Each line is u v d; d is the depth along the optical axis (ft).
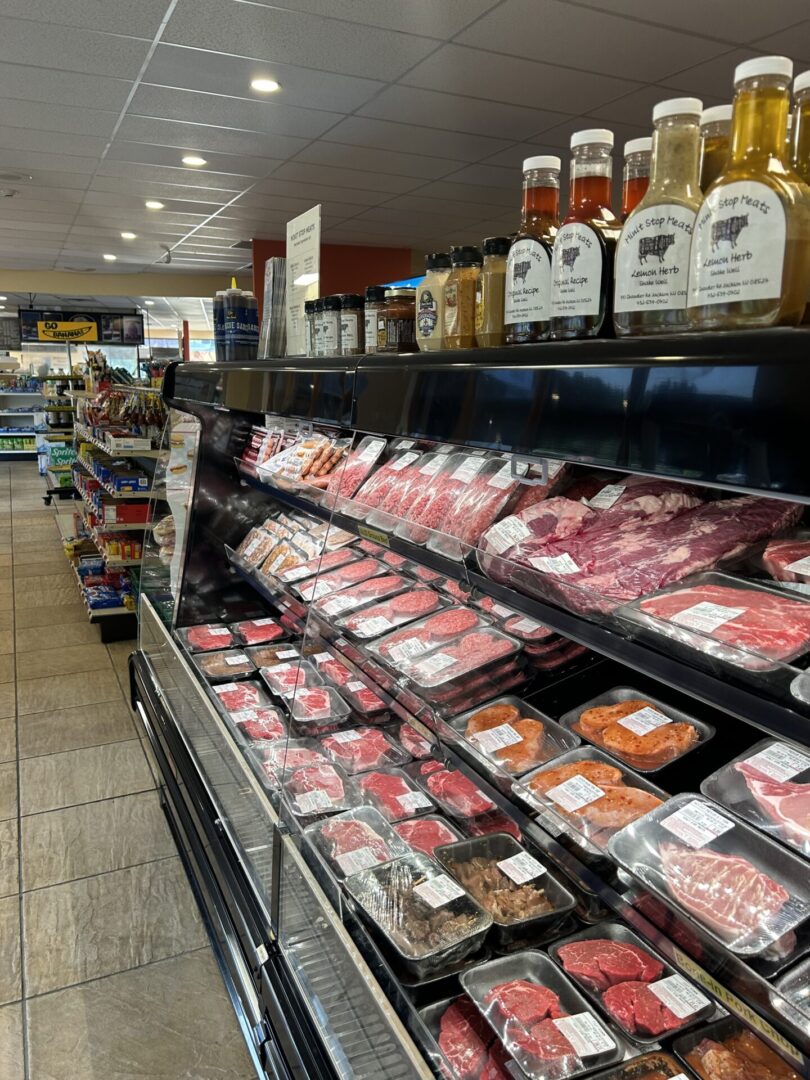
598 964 3.87
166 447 9.96
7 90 15.23
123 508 15.66
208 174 21.31
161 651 9.09
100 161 20.10
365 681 5.35
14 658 14.51
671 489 3.95
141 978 6.75
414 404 3.62
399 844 4.77
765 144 2.09
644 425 2.32
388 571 6.35
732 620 2.75
